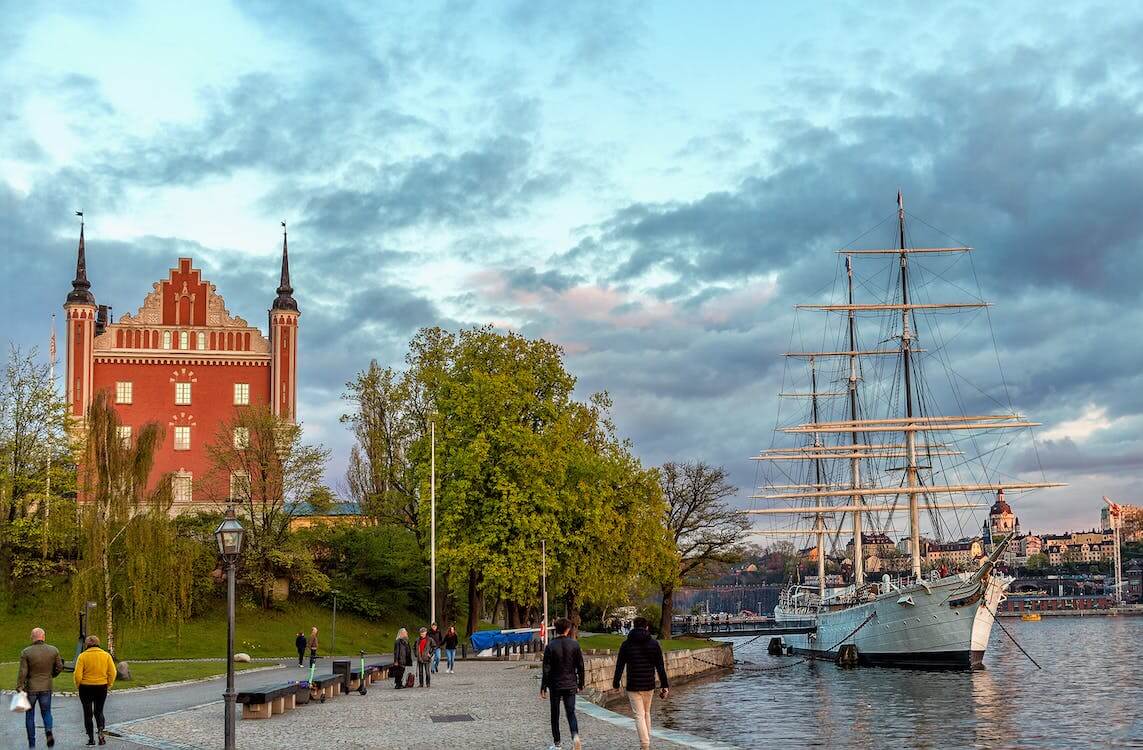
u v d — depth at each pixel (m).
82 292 107.88
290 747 26.80
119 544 72.56
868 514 125.31
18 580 81.06
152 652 77.44
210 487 100.56
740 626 165.75
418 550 90.94
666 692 25.30
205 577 86.25
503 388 76.81
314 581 91.31
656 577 96.25
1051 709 58.47
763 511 115.81
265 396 110.19
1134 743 43.75
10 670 51.38
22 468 82.50
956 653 87.75
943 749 40.19
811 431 118.56
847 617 103.62
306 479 93.81
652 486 85.06
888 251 110.00
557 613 99.06
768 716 55.50
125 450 72.75
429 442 78.94
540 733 29.19
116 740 28.02
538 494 74.06
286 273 112.31
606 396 88.12
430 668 50.41
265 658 78.12
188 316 109.81
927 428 106.38
